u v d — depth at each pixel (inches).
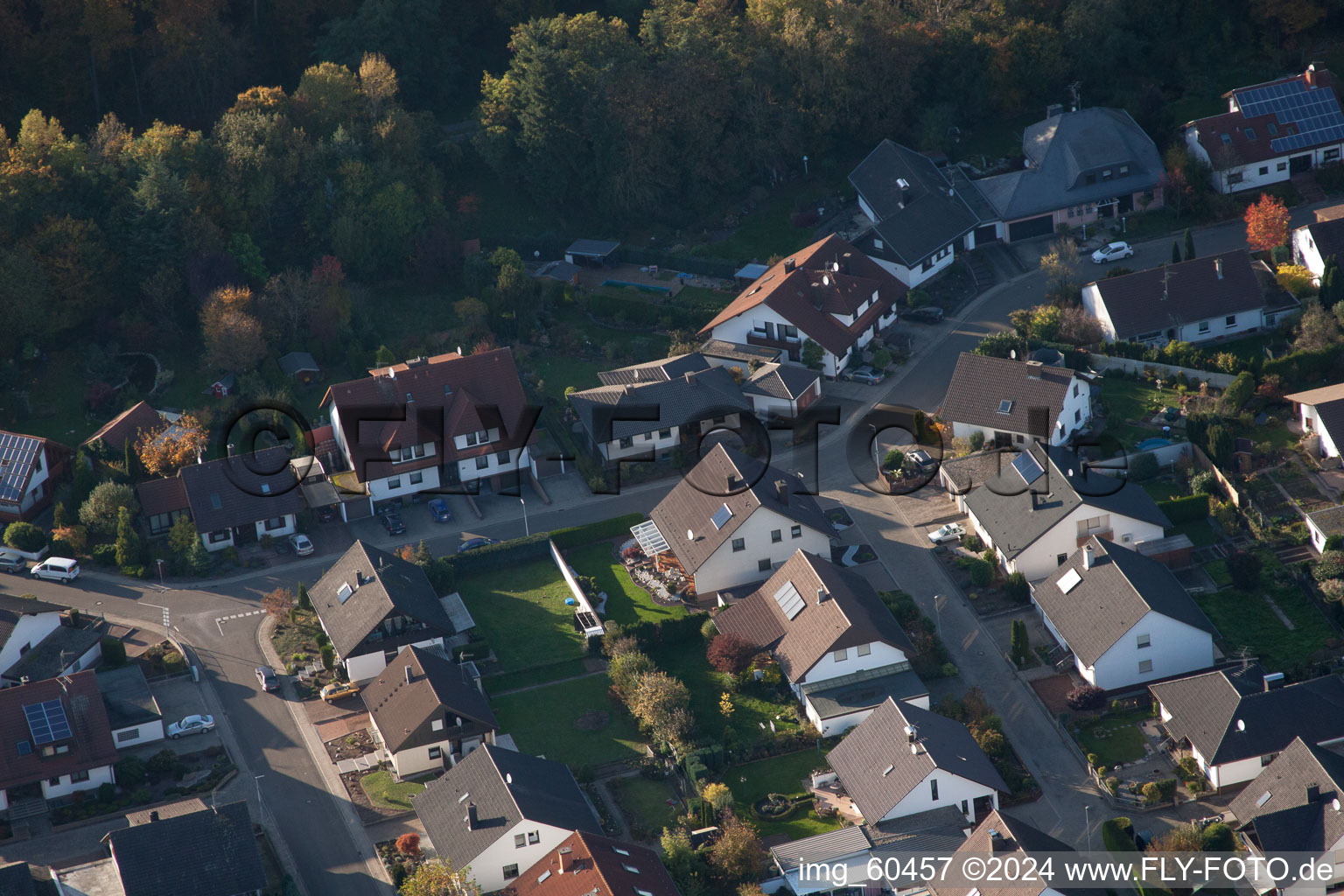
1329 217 5629.9
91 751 3882.9
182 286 5713.6
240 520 4768.7
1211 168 6053.2
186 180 5807.1
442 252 6067.9
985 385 4894.2
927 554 4547.2
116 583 4653.1
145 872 3469.5
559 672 4244.6
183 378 5492.1
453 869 3464.6
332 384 5516.7
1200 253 5787.4
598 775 3882.9
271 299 5590.6
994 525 4448.8
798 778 3823.8
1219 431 4576.8
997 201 6087.6
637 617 4409.5
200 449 5059.1
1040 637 4212.6
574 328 5866.1
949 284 5890.8
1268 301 5354.3
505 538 4785.9
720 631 4229.8
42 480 4955.7
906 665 4067.4
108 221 5698.8
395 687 3996.1
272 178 5925.2
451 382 5054.1
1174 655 4013.3
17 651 4224.9
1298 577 4229.8
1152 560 4210.1
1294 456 4648.1
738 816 3715.6
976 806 3634.4
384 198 5979.3
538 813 3531.0
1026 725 3939.5
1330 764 3499.0
